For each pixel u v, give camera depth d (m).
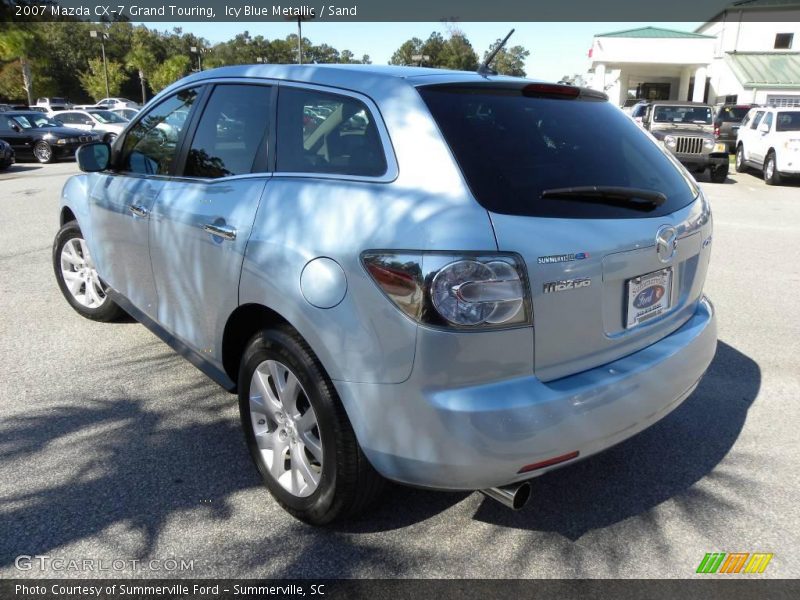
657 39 34.97
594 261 2.33
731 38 40.84
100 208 4.14
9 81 50.72
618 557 2.58
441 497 2.95
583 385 2.35
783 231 9.51
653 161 2.98
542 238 2.21
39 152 20.05
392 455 2.27
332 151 2.60
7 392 3.86
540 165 2.44
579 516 2.84
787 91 37.81
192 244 3.08
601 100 3.18
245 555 2.55
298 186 2.61
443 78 2.62
